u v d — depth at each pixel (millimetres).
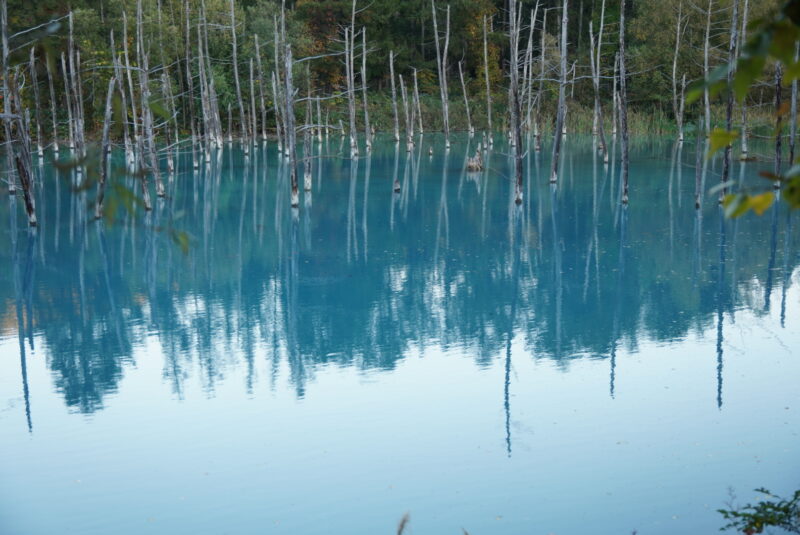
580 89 58906
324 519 7828
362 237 22984
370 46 63188
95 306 16328
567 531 7473
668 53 51844
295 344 13711
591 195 29469
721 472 8555
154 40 46469
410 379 11820
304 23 60750
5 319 15484
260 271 19203
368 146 46281
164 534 7605
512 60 26734
